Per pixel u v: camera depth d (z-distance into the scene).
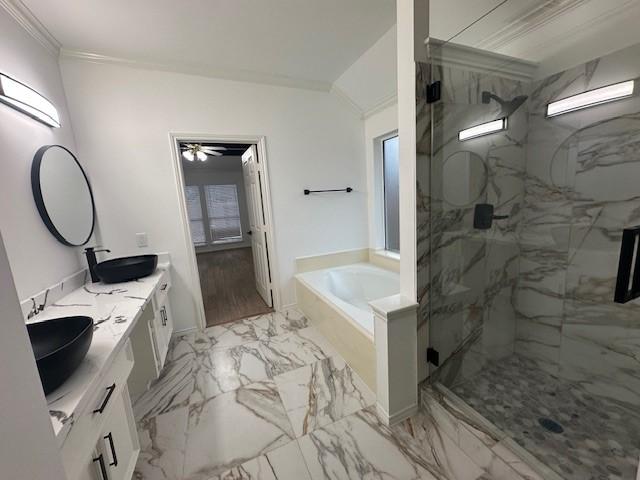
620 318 1.59
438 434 1.51
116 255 2.41
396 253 3.32
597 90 1.55
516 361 2.03
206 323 2.98
